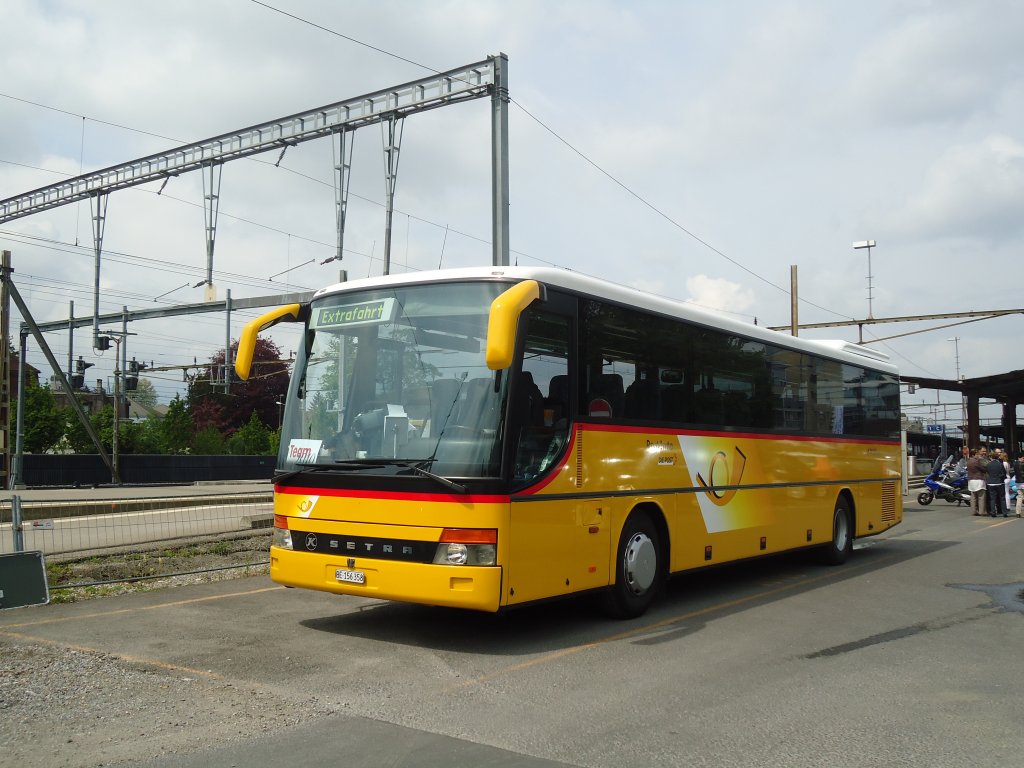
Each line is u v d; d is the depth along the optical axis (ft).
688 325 33.40
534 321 25.41
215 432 185.37
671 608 32.14
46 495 87.56
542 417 25.32
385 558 24.25
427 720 18.38
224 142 89.45
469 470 23.57
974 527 69.97
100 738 16.92
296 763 15.70
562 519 25.81
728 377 35.88
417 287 26.16
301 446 26.66
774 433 39.19
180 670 22.04
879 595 35.42
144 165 98.58
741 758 16.33
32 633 26.30
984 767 15.94
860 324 118.83
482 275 25.40
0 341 99.25
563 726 18.10
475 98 70.03
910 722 18.54
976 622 29.63
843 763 16.11
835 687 21.27
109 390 233.14
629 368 29.71
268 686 20.76
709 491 33.86
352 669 22.47
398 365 25.70
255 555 43.93
